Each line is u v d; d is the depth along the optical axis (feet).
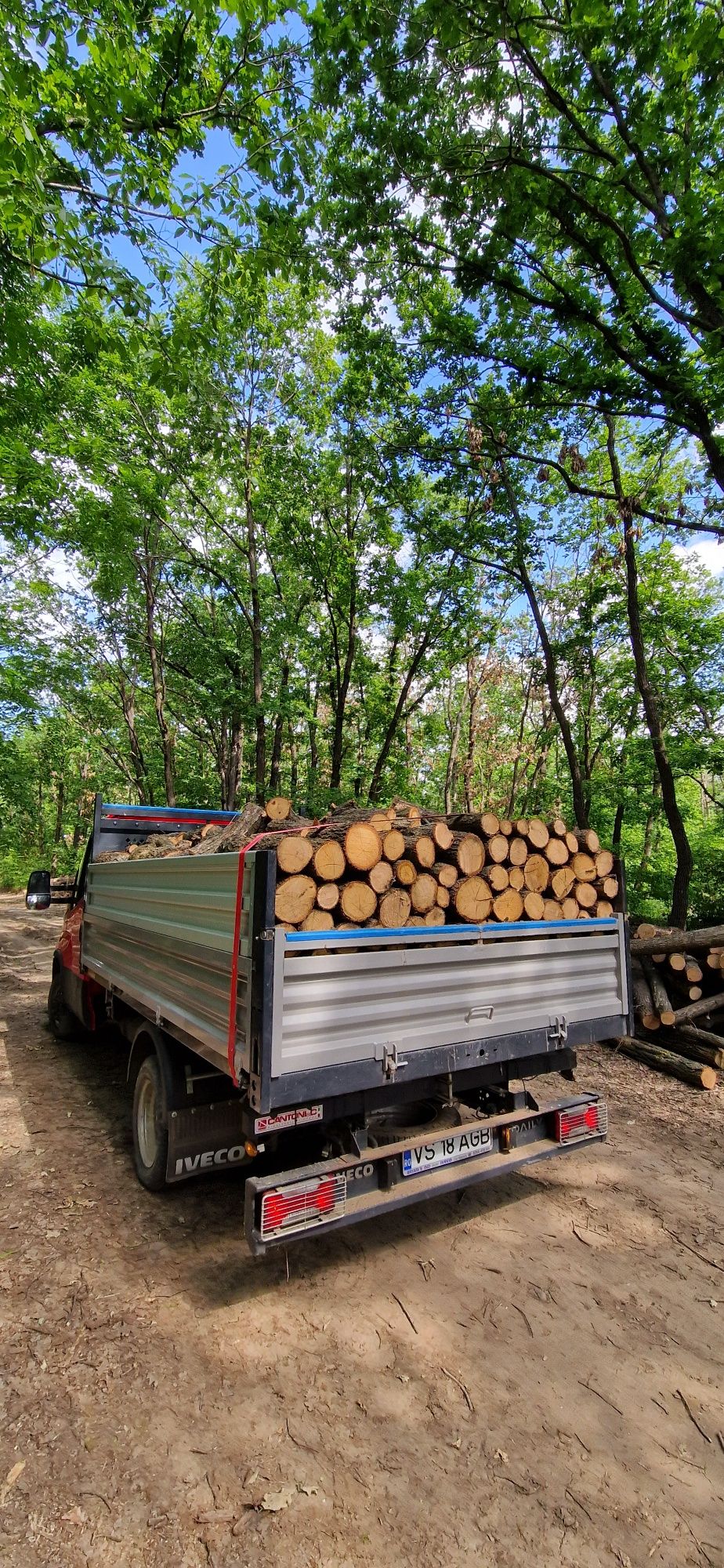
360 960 8.64
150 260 18.10
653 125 23.27
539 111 24.64
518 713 83.35
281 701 51.65
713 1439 7.32
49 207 13.56
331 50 20.17
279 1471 6.66
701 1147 15.05
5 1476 6.47
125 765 86.84
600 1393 7.89
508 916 11.41
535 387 31.91
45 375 24.90
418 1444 7.07
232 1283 9.61
